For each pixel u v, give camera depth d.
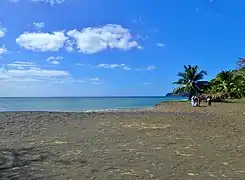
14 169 8.55
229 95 80.00
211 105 53.00
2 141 13.12
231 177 8.00
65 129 17.39
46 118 24.17
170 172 8.41
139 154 10.69
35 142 12.95
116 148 11.75
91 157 10.13
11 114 27.95
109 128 18.00
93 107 64.62
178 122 21.78
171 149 11.68
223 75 82.19
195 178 7.87
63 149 11.46
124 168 8.78
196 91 78.62
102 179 7.69
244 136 15.26
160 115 28.94
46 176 7.89
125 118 24.84
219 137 14.84
